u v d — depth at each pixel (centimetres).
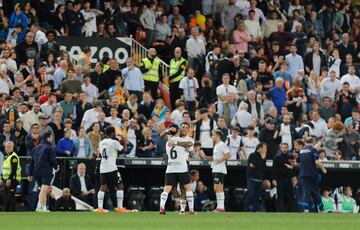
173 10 10519
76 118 8325
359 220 5881
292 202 7856
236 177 8212
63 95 8488
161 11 10488
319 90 9619
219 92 8869
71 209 7419
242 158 8156
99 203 7200
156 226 4988
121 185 7194
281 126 8269
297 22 10812
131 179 8000
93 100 8725
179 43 10044
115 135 7194
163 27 10388
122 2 10344
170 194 7925
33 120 8000
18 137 7731
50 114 8194
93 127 7900
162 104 8581
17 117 7912
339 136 8588
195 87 9175
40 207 7175
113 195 7194
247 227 4947
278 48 10256
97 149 7875
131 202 7919
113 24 10119
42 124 7731
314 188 7700
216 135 7531
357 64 10269
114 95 8694
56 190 7575
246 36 10425
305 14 11225
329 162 8169
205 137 8200
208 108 8662
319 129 8625
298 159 7962
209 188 8150
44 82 8650
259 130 8612
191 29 10088
